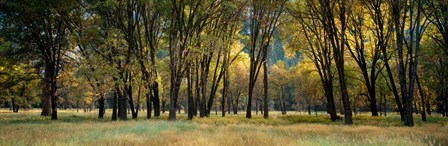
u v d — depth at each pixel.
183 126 18.94
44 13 27.94
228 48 37.69
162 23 34.00
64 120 28.89
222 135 12.43
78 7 28.52
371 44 37.00
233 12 32.31
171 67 28.00
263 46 36.41
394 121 28.84
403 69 23.47
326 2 25.23
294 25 34.38
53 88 31.52
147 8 29.80
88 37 28.72
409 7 23.83
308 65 44.84
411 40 23.06
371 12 28.28
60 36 31.36
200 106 37.00
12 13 27.28
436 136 13.14
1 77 32.41
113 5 26.06
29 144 9.55
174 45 27.89
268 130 16.05
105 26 29.58
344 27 25.27
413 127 19.59
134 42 30.73
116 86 27.86
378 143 9.92
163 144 10.11
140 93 36.56
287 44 38.22
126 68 27.75
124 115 29.03
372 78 36.50
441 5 21.95
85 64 27.70
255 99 82.88
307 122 28.86
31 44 30.61
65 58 33.75
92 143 9.79
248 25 36.38
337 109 73.94
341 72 25.25
